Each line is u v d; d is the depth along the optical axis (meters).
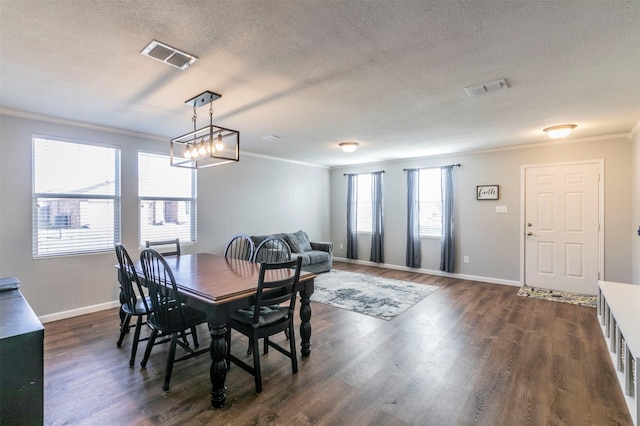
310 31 1.81
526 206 5.02
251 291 2.19
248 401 2.06
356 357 2.67
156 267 2.94
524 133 4.24
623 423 1.85
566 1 1.53
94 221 3.90
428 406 2.02
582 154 4.57
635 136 4.01
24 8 1.58
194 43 1.95
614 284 3.33
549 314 3.75
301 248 6.14
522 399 2.09
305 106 3.15
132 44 1.96
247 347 2.87
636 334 2.01
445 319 3.59
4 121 3.26
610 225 4.37
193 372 2.42
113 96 2.88
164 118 3.58
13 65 2.25
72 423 1.84
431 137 4.51
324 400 2.07
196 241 5.00
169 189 4.68
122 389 2.19
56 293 3.57
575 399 2.09
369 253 7.02
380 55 2.10
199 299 2.08
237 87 2.65
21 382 1.21
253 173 5.93
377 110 3.28
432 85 2.60
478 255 5.47
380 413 1.94
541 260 4.91
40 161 3.51
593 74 2.38
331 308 3.98
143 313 2.47
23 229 3.37
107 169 4.02
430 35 1.85
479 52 2.05
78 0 1.52
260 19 1.69
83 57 2.13
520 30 1.79
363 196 7.12
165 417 1.89
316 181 7.33
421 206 6.20
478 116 3.47
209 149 2.62
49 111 3.33
